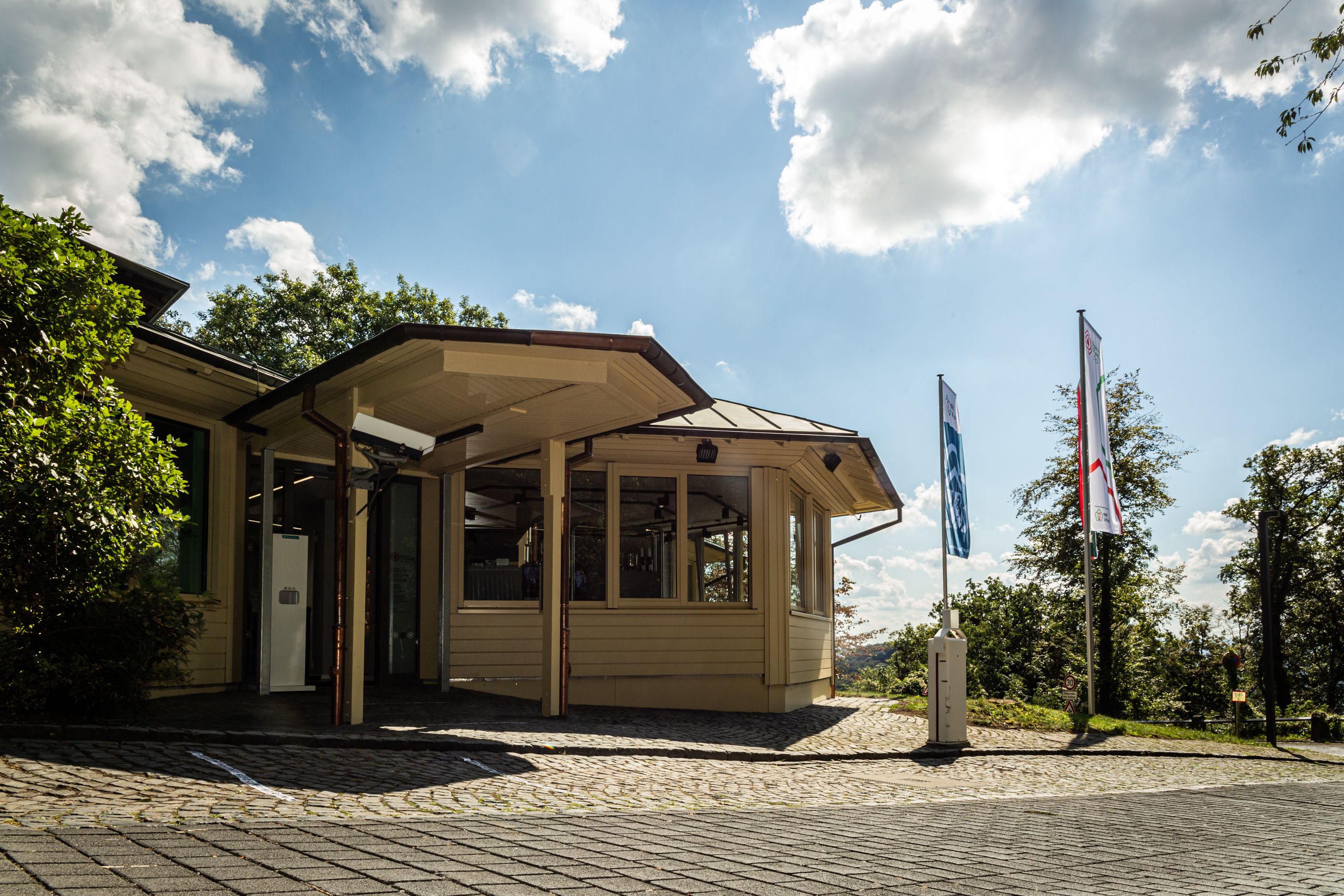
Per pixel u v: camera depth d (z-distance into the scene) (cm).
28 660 754
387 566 1373
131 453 780
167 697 1034
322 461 1312
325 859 397
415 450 995
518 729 970
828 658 1883
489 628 1390
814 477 1702
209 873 357
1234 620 3900
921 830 598
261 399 1036
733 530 1491
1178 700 3522
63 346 722
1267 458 3856
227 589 1170
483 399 976
